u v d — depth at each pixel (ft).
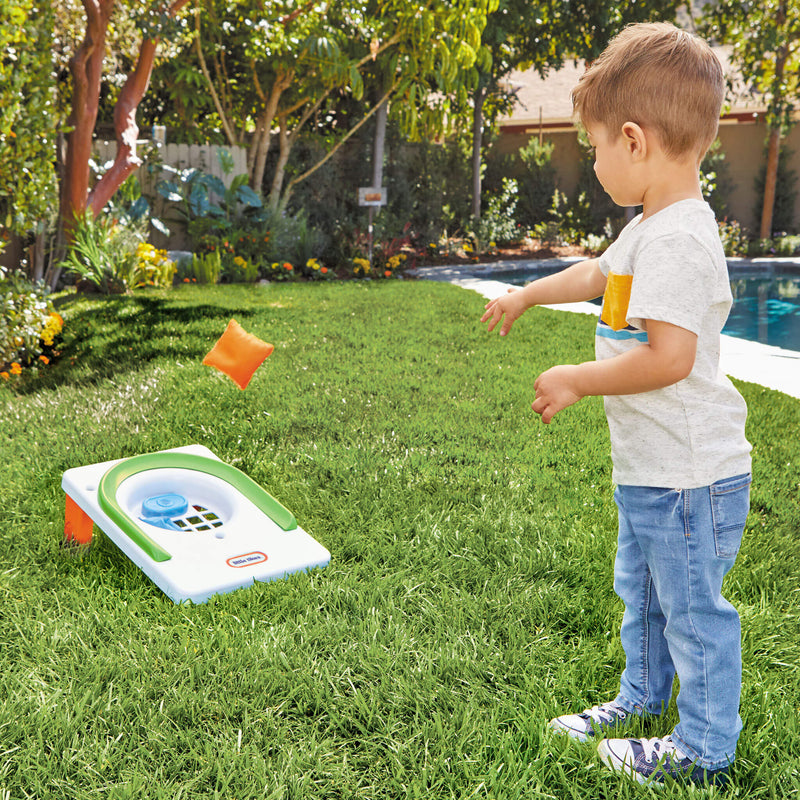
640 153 5.25
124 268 28.96
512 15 45.39
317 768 5.89
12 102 16.81
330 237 43.96
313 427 13.79
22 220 18.35
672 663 6.43
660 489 5.46
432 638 7.66
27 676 6.81
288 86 39.45
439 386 16.72
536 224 62.69
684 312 5.01
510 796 5.69
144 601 8.16
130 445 12.50
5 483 10.86
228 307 25.45
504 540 9.64
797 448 13.48
